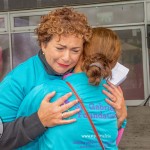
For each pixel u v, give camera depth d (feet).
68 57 5.16
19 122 5.31
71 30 5.01
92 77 5.13
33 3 30.45
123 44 29.50
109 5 29.43
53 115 5.14
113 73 6.57
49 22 5.13
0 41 32.35
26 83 5.51
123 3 29.12
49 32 5.09
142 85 29.25
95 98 5.32
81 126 5.15
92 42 5.42
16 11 31.50
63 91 5.30
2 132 5.31
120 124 5.93
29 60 5.78
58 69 5.36
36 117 5.24
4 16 31.94
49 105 5.18
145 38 29.01
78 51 5.26
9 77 5.61
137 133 21.08
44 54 5.57
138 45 29.22
